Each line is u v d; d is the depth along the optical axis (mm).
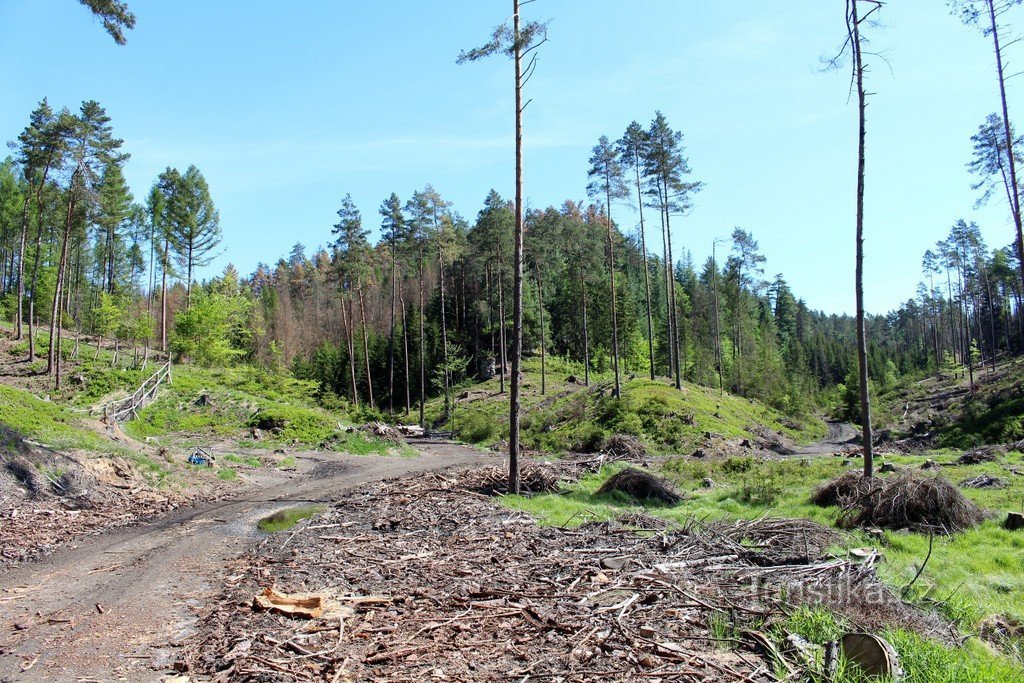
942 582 8680
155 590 8391
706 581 7914
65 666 5906
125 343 51562
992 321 67375
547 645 5980
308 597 7438
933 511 12141
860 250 16891
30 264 53812
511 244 50875
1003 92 20844
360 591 8047
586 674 5289
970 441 31266
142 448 20750
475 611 7012
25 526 11898
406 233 48281
